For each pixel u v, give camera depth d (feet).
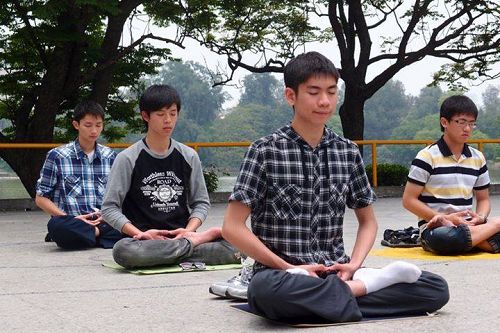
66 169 21.35
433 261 17.48
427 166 19.03
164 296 13.39
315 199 11.28
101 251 20.34
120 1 47.65
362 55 59.21
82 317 11.66
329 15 59.00
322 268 11.02
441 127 19.34
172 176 17.61
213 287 13.08
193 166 17.88
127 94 56.29
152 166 17.47
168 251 16.56
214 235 17.24
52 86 47.57
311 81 10.89
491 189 52.08
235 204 11.16
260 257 11.05
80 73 48.06
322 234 11.40
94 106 21.44
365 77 59.77
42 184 21.24
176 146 17.78
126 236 17.37
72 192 21.34
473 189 19.45
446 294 11.34
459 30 59.06
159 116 17.21
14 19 45.29
